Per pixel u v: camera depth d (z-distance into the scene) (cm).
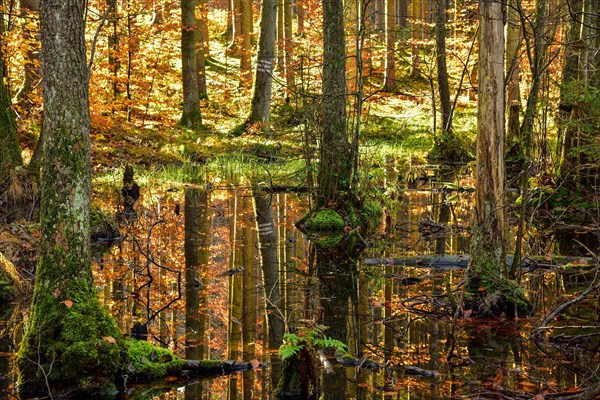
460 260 1017
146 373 591
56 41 577
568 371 595
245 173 1998
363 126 2502
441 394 548
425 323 748
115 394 559
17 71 2089
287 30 2916
